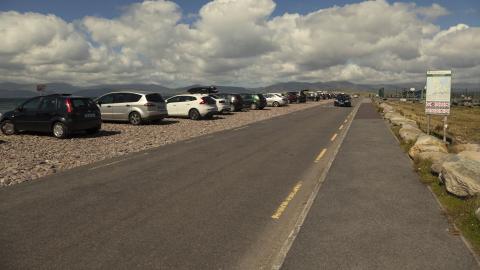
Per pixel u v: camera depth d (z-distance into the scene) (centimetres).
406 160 984
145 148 1284
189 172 893
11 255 448
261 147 1284
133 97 2058
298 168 935
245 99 3806
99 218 573
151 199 672
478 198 561
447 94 1257
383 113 2919
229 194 702
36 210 613
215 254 448
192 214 590
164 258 438
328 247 453
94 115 1612
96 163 1016
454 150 1027
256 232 516
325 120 2436
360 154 1084
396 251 438
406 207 595
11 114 1598
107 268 414
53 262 429
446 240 466
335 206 606
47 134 1642
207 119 2528
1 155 1130
